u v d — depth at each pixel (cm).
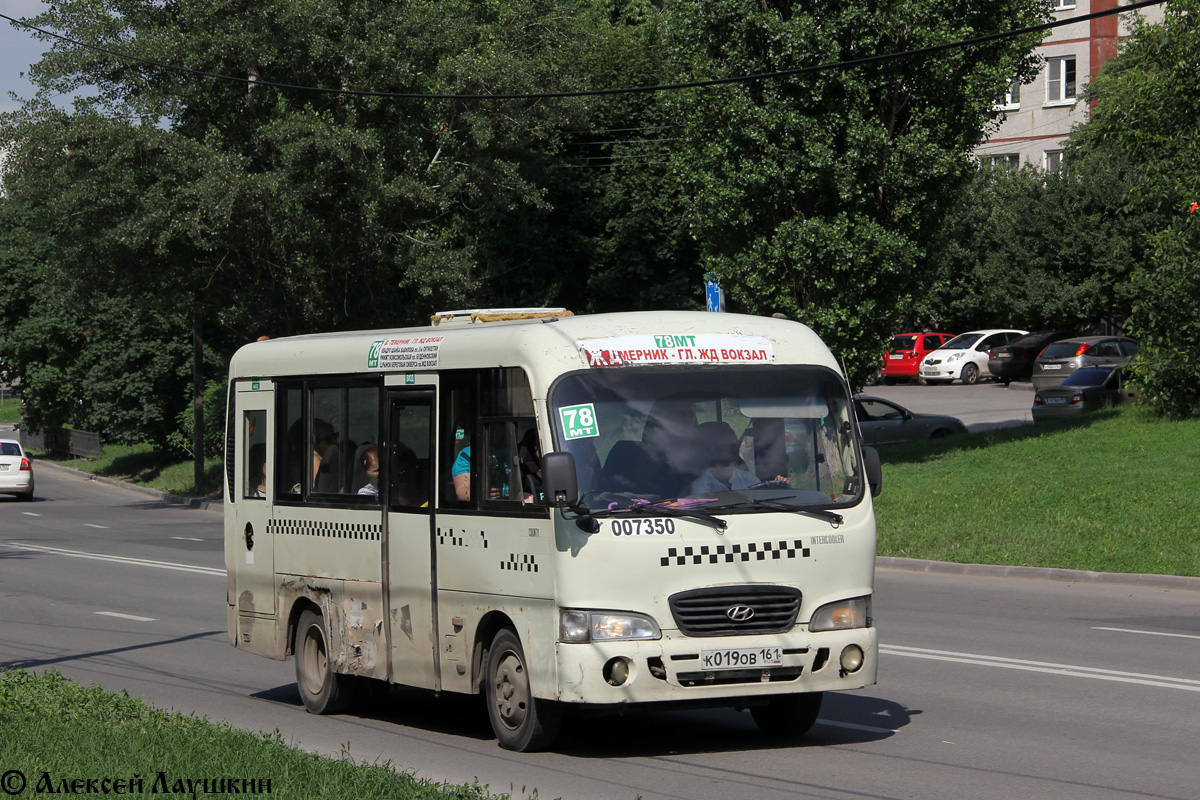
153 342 6694
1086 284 7162
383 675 1369
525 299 6956
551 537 1145
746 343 1244
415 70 4562
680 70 4000
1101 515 2769
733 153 3856
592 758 1188
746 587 1149
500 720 1225
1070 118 9125
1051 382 6231
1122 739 1216
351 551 1420
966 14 3741
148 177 4362
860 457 1235
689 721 1376
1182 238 3884
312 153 4275
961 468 3538
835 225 3725
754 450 1202
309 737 1326
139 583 2777
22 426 10219
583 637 1124
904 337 7569
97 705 1309
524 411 1196
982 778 1075
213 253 4562
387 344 1388
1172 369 3909
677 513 1147
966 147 3862
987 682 1519
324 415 1480
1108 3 8962
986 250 7819
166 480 6350
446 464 1288
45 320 7612
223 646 1980
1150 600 2195
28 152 4378
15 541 3797
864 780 1077
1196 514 2684
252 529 1591
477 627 1241
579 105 4872
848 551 1193
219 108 4562
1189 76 3953
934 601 2231
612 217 6975
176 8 4756
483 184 4756
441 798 932
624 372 1195
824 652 1165
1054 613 2072
